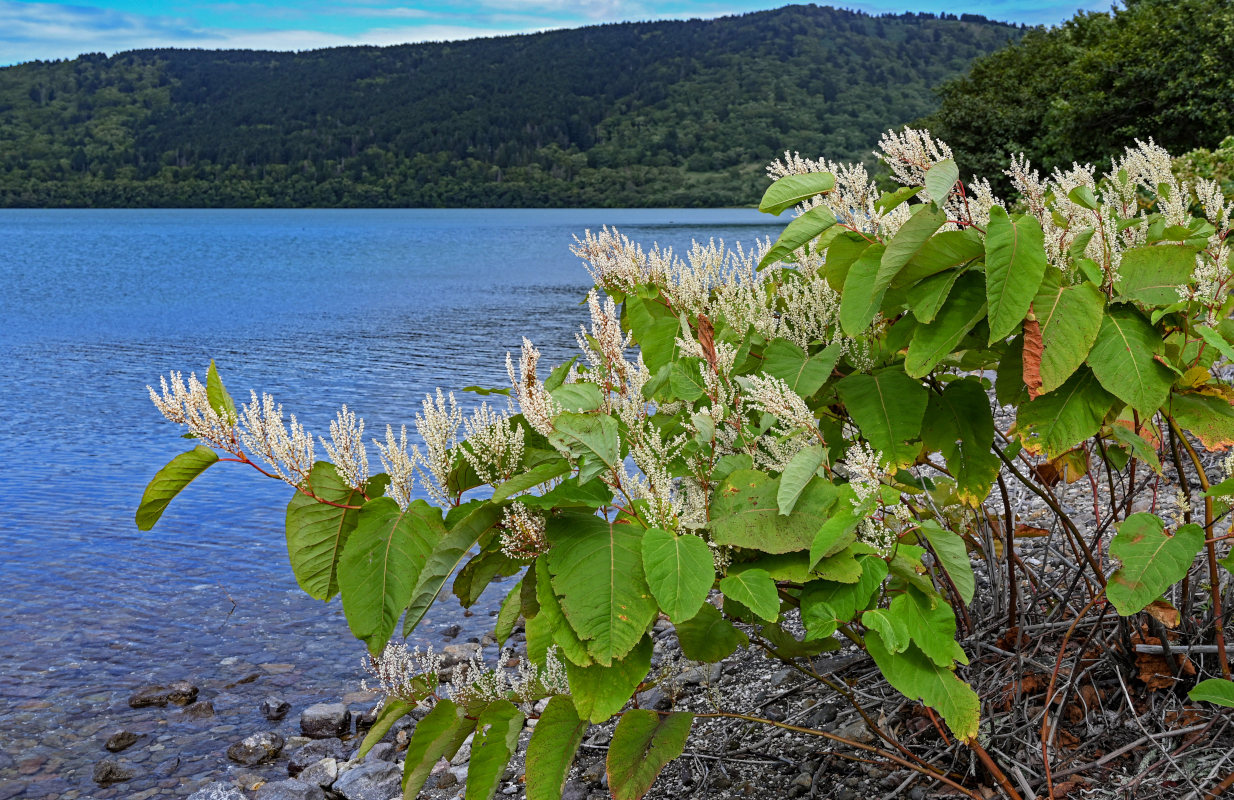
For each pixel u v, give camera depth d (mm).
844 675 3910
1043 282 2467
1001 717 3125
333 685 6230
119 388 18922
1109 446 3416
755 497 2469
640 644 2252
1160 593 2385
